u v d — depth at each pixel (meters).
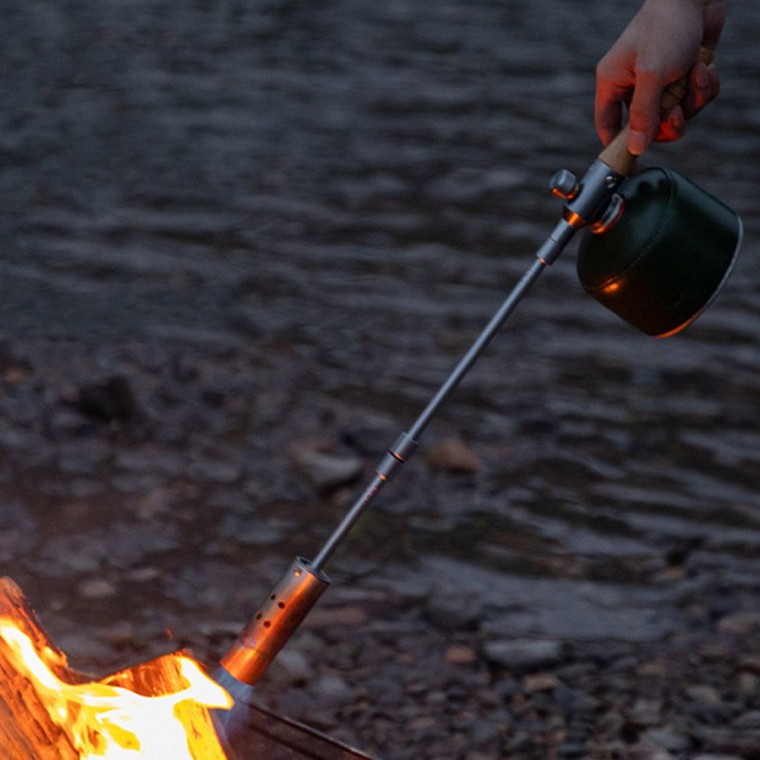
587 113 19.17
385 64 21.30
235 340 11.02
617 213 4.93
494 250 13.76
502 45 23.09
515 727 6.44
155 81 19.39
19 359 10.16
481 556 8.12
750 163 17.09
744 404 10.60
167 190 14.91
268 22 23.80
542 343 11.58
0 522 7.93
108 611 7.16
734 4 27.62
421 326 11.74
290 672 6.72
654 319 5.03
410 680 6.77
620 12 26.58
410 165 16.34
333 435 9.45
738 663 7.07
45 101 18.08
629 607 7.66
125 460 8.84
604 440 9.81
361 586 7.68
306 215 14.41
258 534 8.12
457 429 9.79
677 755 6.25
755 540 8.49
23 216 13.79
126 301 11.73
